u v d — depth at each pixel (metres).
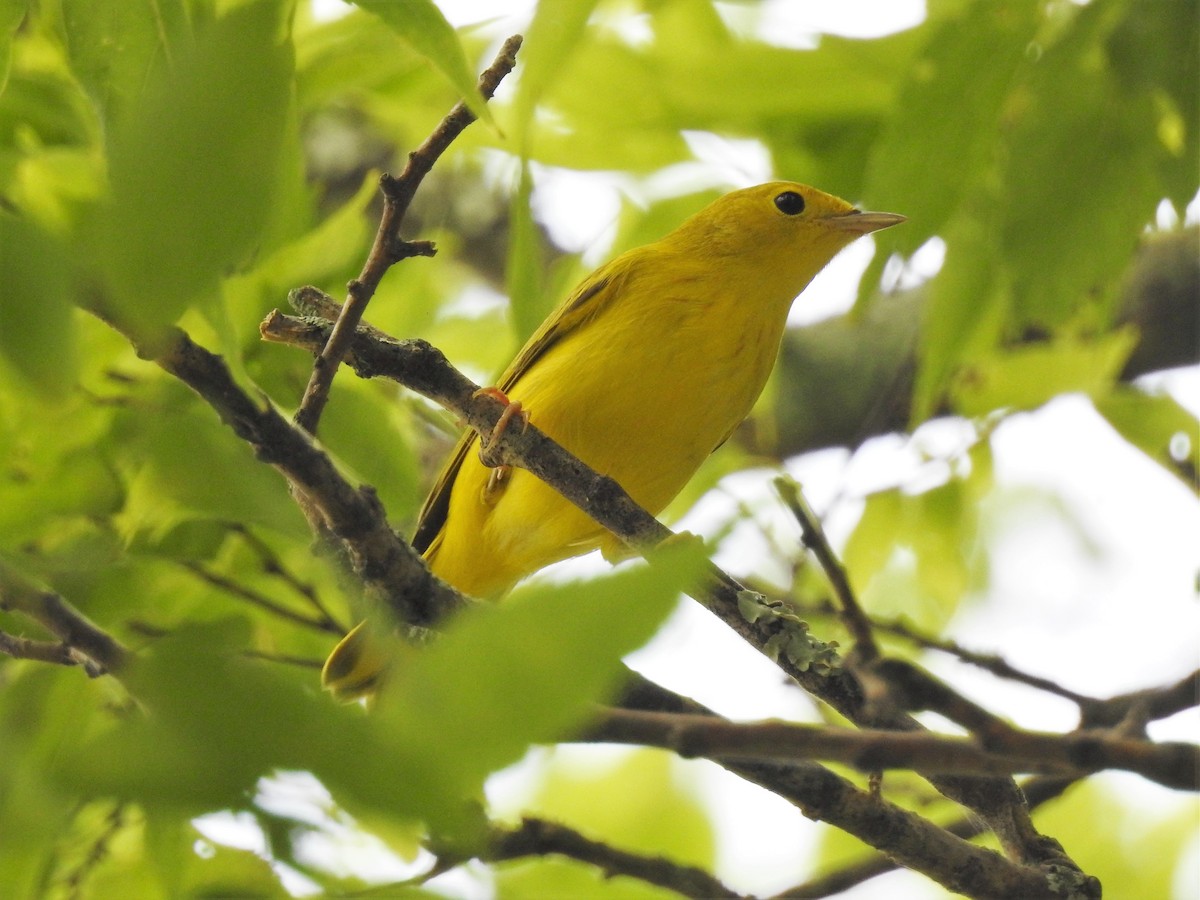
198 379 5.18
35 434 7.79
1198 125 9.60
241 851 8.16
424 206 16.14
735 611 7.45
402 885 3.50
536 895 8.95
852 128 13.59
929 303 10.53
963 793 7.93
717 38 13.30
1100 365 11.88
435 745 2.25
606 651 2.18
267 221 2.20
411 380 7.99
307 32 12.45
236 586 9.02
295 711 2.27
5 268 2.28
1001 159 10.45
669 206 14.30
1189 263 13.43
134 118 2.13
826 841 14.60
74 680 8.01
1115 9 9.77
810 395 14.37
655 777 15.12
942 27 9.71
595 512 8.12
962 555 12.46
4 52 6.58
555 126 13.84
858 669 4.04
